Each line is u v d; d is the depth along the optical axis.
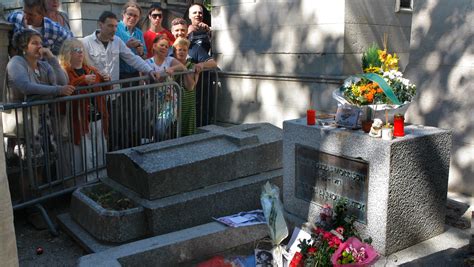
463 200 4.34
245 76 6.49
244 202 4.41
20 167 4.29
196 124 6.83
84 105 4.78
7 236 2.12
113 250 3.44
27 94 4.41
